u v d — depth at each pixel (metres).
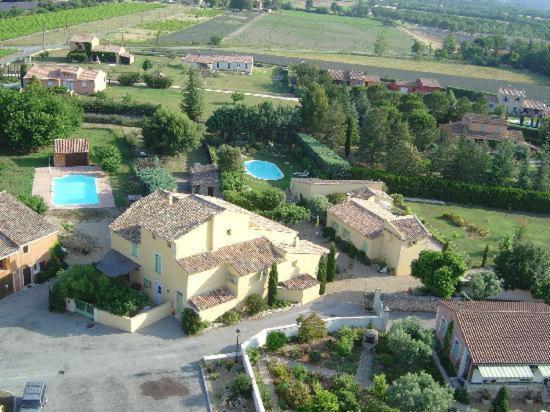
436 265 77.06
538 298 77.56
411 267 80.50
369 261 87.25
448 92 188.00
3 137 118.12
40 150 123.12
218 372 62.16
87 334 66.81
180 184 112.38
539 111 188.25
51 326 67.69
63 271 75.50
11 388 57.78
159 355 64.25
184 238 68.25
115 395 58.25
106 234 89.19
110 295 69.38
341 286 81.19
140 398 58.16
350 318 70.44
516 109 189.38
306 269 78.81
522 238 102.88
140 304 69.50
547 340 62.47
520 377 59.50
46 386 58.50
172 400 58.25
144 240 71.69
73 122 127.25
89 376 60.41
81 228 90.25
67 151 114.62
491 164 124.12
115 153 114.12
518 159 139.75
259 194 99.69
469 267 88.94
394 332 65.44
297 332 68.62
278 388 60.03
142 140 131.38
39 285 75.38
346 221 91.69
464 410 59.16
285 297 75.50
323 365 64.56
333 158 121.12
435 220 108.06
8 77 173.88
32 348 63.72
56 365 61.53
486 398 60.56
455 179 122.00
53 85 163.25
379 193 106.94
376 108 141.00
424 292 78.44
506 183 122.06
